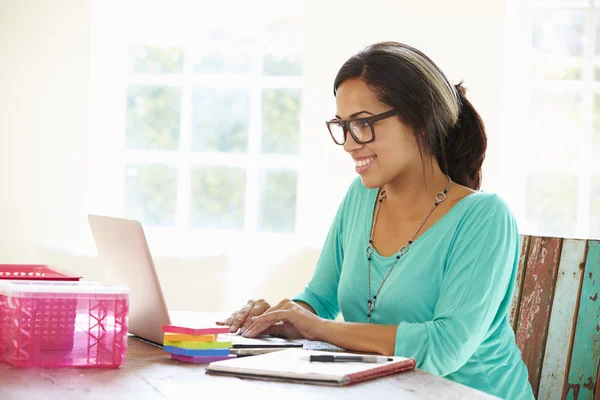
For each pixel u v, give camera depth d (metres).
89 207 4.00
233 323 1.78
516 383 1.82
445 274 1.75
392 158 1.77
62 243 3.54
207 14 4.01
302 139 3.85
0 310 1.39
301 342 1.62
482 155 1.92
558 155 3.77
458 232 1.76
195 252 3.44
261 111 4.01
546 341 2.01
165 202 4.07
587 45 3.74
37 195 3.98
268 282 3.52
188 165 4.05
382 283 1.84
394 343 1.59
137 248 1.50
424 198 1.85
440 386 1.24
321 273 2.08
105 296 1.34
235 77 4.02
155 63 4.06
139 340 1.68
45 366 1.32
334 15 3.80
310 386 1.21
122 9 4.02
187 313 2.14
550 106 3.77
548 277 2.04
